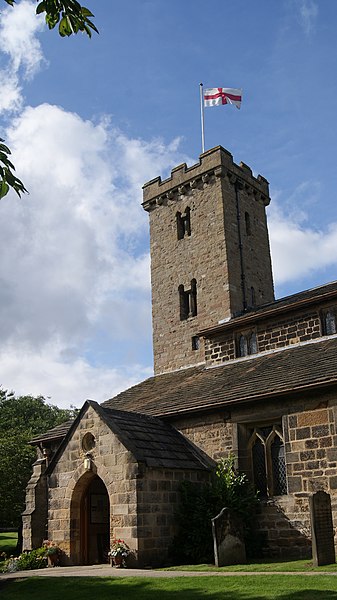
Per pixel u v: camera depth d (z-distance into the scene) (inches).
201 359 1132.5
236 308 1133.7
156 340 1231.5
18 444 1576.0
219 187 1203.2
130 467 640.4
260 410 695.1
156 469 653.3
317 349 781.3
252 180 1289.4
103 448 677.3
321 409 637.3
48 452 935.7
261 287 1222.9
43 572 622.8
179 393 882.8
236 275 1162.6
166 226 1288.1
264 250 1267.2
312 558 560.7
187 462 701.9
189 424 767.7
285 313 869.2
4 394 2854.3
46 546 722.2
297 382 649.6
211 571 538.0
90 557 707.4
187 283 1211.9
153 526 631.2
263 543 658.8
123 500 637.9
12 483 1469.0
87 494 724.7
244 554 602.9
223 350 949.8
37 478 916.6
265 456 694.5
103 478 666.2
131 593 446.9
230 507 651.5
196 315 1185.4
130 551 616.1
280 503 655.1
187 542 640.4
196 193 1246.3
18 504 1471.5
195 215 1235.9
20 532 1045.8
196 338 1165.1
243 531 627.2
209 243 1192.8
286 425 663.8
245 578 466.3
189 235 1247.5
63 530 707.4
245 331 929.5
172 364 1184.8
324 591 387.5
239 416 714.8
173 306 1222.3
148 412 826.2
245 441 712.4
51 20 283.9
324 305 827.4
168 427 780.0
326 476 618.2
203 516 644.1
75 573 586.2
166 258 1267.2
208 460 731.4
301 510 634.2
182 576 506.6
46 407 2970.0
